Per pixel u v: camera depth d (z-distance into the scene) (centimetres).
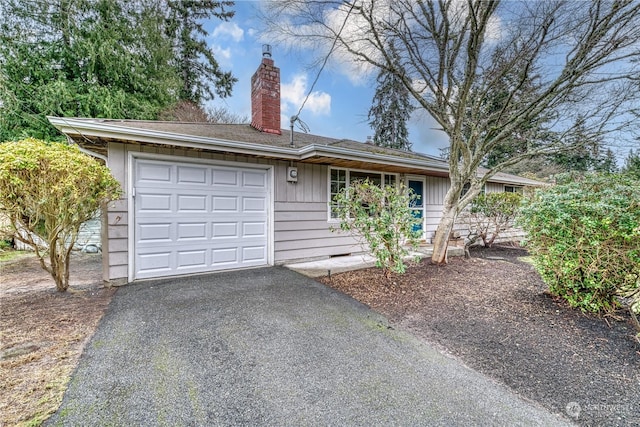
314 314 333
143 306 346
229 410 176
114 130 399
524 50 480
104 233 428
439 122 537
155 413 171
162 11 1254
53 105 867
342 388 200
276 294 401
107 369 214
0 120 808
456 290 424
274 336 276
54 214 350
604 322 306
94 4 950
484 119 566
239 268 548
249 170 557
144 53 1105
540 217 349
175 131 473
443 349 258
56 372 208
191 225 501
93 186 356
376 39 488
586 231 314
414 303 373
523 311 341
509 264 613
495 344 267
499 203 830
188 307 345
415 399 190
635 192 301
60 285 399
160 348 248
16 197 317
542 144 584
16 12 867
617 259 298
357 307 358
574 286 338
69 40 928
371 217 446
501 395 196
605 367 228
